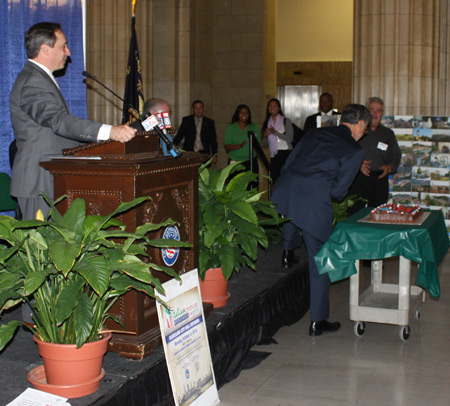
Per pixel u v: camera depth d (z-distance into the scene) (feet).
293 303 15.06
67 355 7.91
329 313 15.15
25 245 8.05
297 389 11.23
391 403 10.69
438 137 22.04
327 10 50.19
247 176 12.77
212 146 29.07
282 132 28.32
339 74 50.52
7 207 15.83
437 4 23.53
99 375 8.34
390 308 14.02
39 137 10.38
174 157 9.83
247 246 12.06
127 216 9.10
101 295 7.39
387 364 12.46
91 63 26.27
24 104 10.11
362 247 12.82
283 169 14.37
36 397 7.91
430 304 16.69
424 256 12.54
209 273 11.83
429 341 13.82
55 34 10.38
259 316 12.89
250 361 12.46
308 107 51.62
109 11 26.00
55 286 8.11
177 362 9.24
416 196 22.40
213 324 10.91
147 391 8.96
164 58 32.68
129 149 9.23
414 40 23.40
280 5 50.85
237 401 10.69
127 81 18.47
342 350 13.24
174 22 32.53
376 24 23.43
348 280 19.10
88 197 9.35
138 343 9.18
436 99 23.82
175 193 10.15
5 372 8.95
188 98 33.32
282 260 15.30
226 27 39.75
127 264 7.88
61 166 9.34
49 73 10.49
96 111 26.30
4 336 7.73
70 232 7.79
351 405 10.59
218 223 11.85
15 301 8.34
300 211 13.24
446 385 11.46
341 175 13.24
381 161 19.88
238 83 39.96
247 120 28.32
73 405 7.81
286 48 51.24
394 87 23.49
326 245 13.08
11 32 16.96
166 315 9.10
